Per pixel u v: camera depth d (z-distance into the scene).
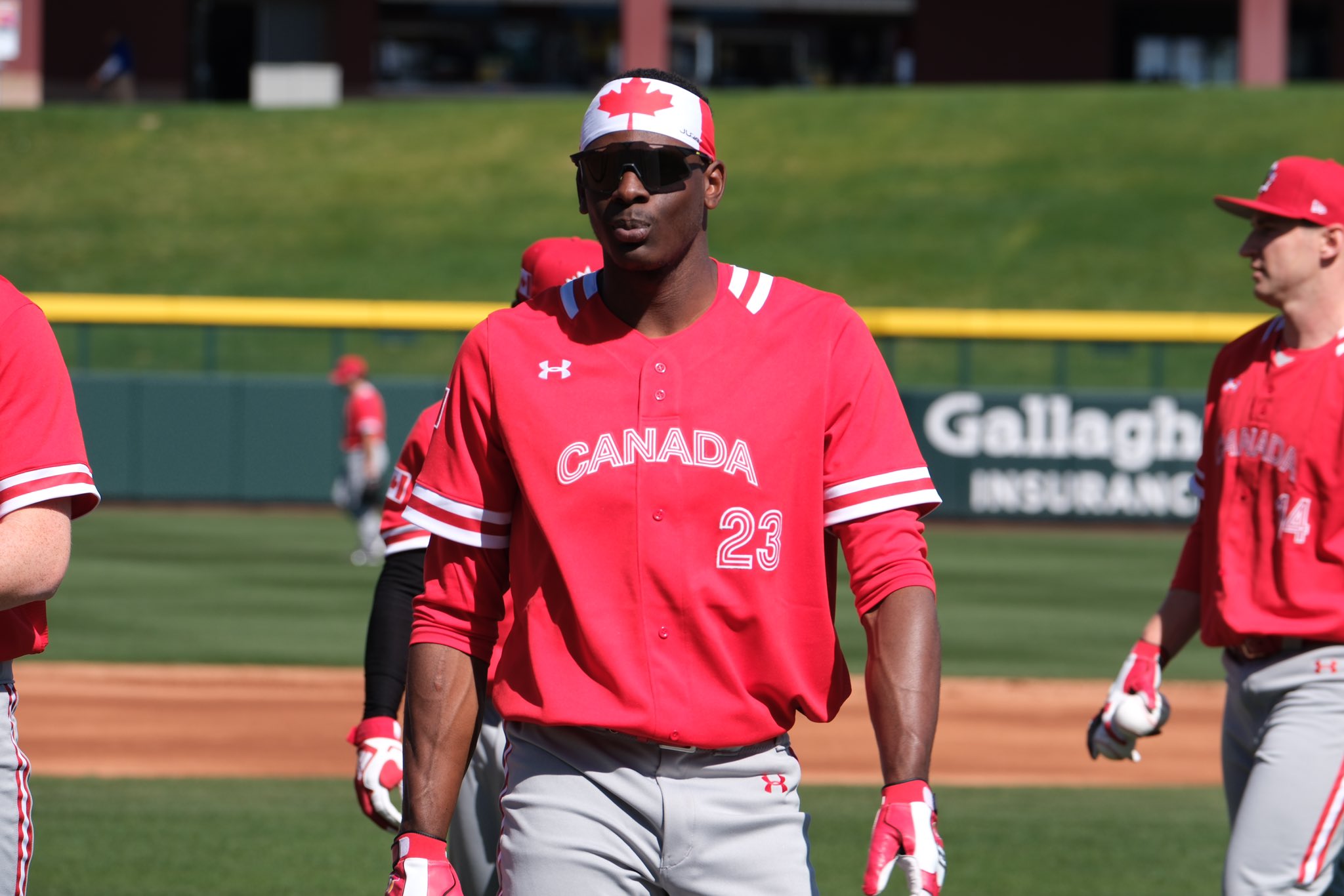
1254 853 13.04
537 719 8.97
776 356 8.98
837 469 9.04
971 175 116.31
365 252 107.81
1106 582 53.44
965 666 39.47
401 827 9.17
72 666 38.00
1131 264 100.88
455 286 101.50
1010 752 30.78
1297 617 13.30
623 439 8.84
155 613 45.44
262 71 139.38
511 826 9.21
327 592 49.62
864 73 144.50
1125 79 143.25
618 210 8.78
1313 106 121.31
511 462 9.09
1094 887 20.42
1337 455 13.13
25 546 9.77
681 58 143.25
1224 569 13.78
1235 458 13.84
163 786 26.72
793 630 9.00
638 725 8.77
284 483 72.00
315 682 36.56
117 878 20.28
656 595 8.80
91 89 137.12
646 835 9.03
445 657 9.27
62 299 73.50
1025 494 69.38
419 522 9.31
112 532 63.34
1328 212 13.45
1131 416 68.81
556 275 13.36
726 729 8.86
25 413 9.96
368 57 140.62
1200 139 118.44
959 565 57.41
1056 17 141.25
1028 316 71.31
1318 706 13.17
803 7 142.62
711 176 9.18
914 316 71.69
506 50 143.75
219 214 114.44
